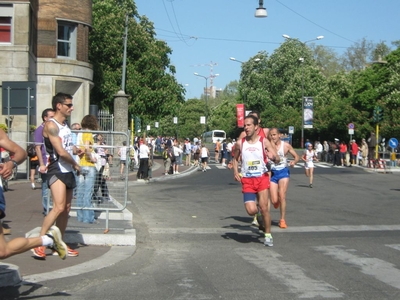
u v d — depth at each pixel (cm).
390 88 5484
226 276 745
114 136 1038
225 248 955
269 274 756
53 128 766
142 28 4666
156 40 4947
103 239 945
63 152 761
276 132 1160
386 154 4372
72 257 845
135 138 4069
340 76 6731
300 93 6975
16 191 1778
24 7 2716
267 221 966
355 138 5856
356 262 836
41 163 1095
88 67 3262
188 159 4141
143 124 4762
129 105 4466
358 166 3891
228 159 4134
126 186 993
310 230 1152
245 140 957
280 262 837
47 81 3094
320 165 4228
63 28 3184
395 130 5125
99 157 999
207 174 3206
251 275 750
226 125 9944
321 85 7106
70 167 785
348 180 2734
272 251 927
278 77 7456
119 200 999
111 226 1059
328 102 6656
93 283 702
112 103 4459
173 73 5025
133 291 664
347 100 6066
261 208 958
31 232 920
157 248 954
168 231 1138
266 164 952
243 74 7762
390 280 721
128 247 937
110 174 1000
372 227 1196
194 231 1141
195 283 705
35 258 829
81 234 945
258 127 957
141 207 1566
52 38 3106
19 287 670
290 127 5841
